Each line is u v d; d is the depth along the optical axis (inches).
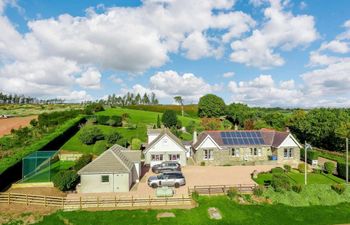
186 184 1627.7
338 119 2896.2
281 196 1448.1
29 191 1459.2
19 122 3513.8
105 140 2556.6
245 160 2245.3
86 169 1503.4
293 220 1247.5
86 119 3526.1
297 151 2242.9
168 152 2100.1
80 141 2600.9
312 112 3238.2
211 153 2180.1
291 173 1934.1
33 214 1213.7
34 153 1831.9
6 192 1423.5
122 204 1323.8
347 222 1245.7
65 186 1487.5
